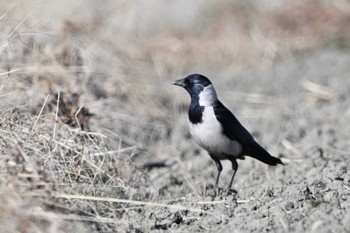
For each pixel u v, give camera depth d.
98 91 14.08
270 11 23.08
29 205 8.82
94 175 10.52
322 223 8.74
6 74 11.58
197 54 21.78
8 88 11.58
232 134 11.34
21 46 12.70
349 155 13.20
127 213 10.09
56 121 11.02
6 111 10.98
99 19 18.06
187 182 12.50
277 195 10.45
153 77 19.25
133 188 10.88
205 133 11.40
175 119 16.23
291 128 15.41
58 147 10.56
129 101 15.25
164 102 17.09
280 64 20.73
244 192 11.22
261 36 22.28
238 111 17.02
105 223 9.48
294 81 18.70
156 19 22.97
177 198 11.12
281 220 9.12
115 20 20.95
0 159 9.56
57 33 13.66
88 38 14.82
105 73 14.66
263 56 21.36
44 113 11.72
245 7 23.69
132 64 17.02
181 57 21.66
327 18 22.31
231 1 24.08
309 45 21.52
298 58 20.92
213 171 13.27
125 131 14.13
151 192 11.36
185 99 17.61
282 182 11.45
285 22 22.59
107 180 10.73
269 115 16.50
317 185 10.59
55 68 12.66
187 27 23.09
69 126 11.34
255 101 17.62
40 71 12.32
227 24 23.11
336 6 22.61
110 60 15.30
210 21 23.36
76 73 13.20
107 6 21.16
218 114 11.28
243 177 12.73
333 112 16.11
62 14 16.92
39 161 9.95
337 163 12.20
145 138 14.46
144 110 15.77
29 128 10.67
